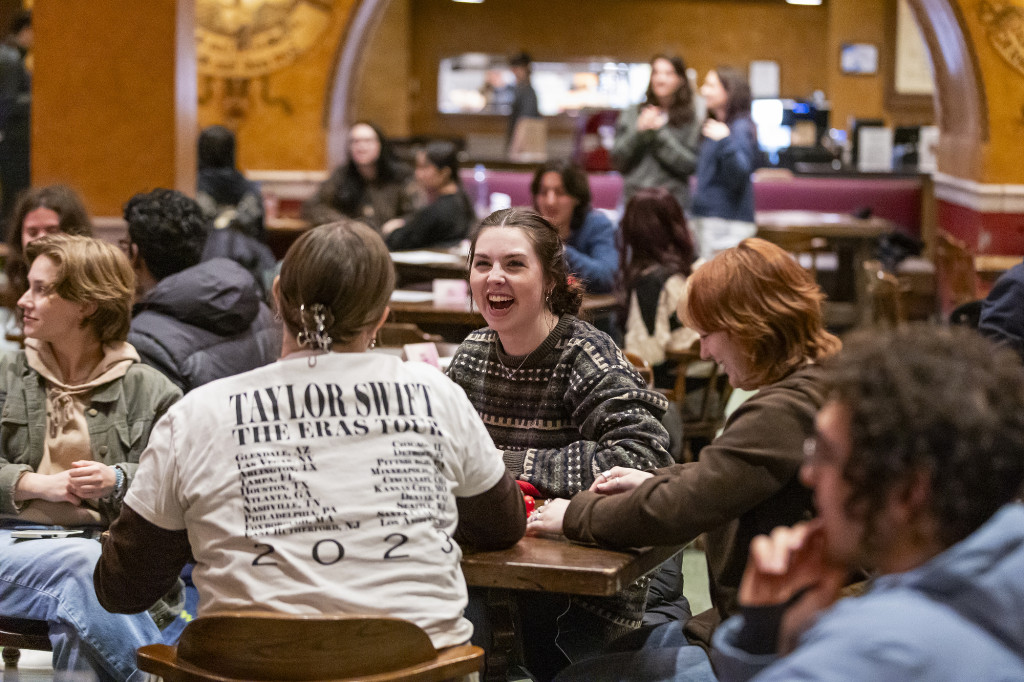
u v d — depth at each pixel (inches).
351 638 65.2
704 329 83.7
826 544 53.3
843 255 339.0
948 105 352.8
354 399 70.1
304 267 71.2
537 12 550.6
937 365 44.5
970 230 328.2
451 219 266.7
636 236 174.2
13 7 344.8
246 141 331.9
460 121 556.4
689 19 547.8
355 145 283.4
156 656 71.7
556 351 96.6
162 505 70.1
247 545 66.9
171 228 135.1
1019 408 43.9
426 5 550.6
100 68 206.8
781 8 544.7
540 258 95.6
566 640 99.2
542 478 92.1
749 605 53.9
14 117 264.8
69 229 139.8
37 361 104.3
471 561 76.3
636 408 92.8
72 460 102.8
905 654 41.0
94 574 75.8
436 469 71.8
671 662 85.5
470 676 69.7
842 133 441.4
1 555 98.2
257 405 69.1
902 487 44.2
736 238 290.5
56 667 97.9
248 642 65.5
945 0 315.0
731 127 291.7
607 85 552.4
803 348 81.3
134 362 106.3
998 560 42.6
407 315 186.9
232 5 325.1
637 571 79.1
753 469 77.1
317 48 328.5
